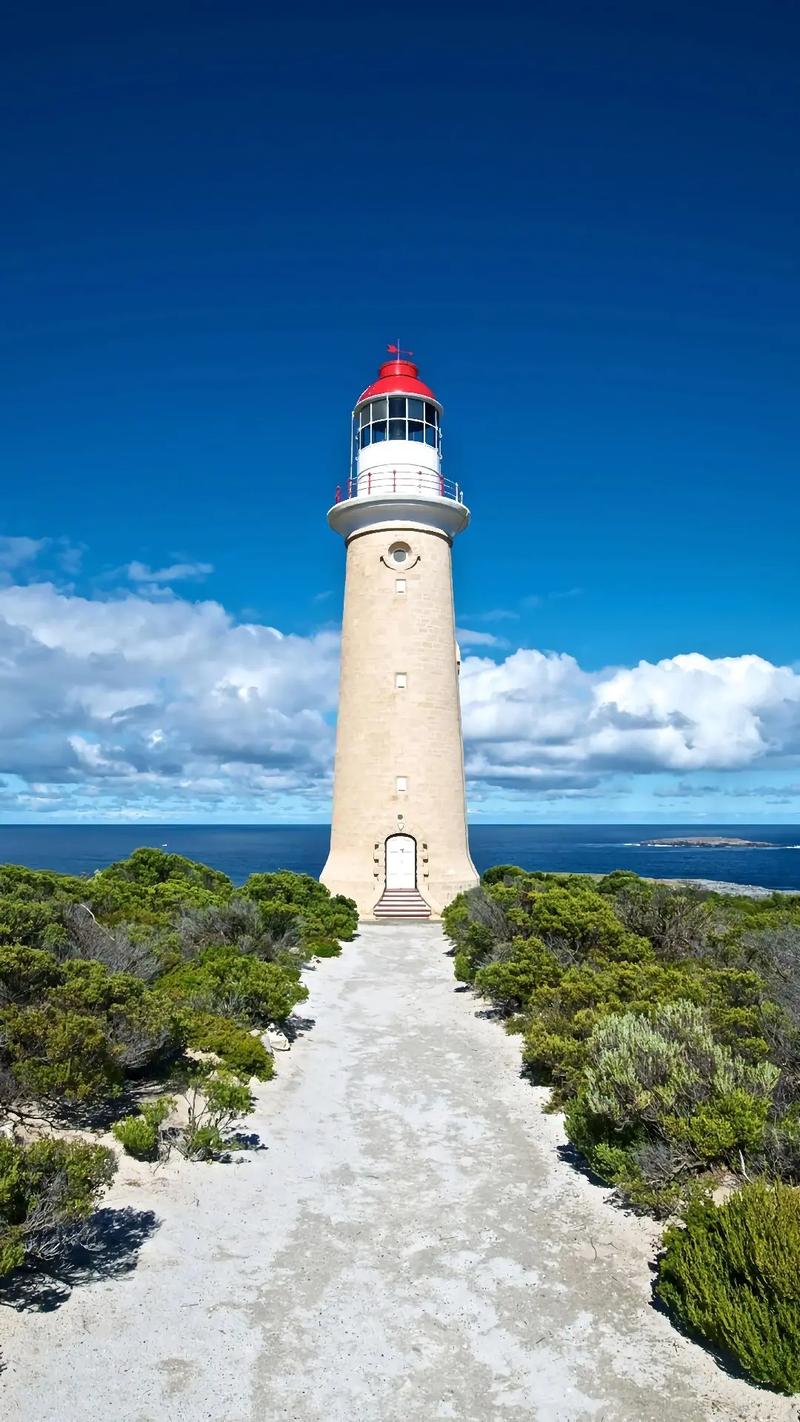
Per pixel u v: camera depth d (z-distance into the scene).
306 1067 16.20
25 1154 9.02
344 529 39.84
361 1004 21.22
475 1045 17.72
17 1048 11.75
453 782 38.00
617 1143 11.41
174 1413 6.93
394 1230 10.04
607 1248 9.64
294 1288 8.77
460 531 41.00
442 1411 7.03
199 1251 9.42
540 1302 8.57
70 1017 12.05
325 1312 8.36
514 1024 18.52
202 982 18.12
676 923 23.47
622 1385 7.34
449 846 37.25
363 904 36.00
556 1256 9.46
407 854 36.69
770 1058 12.61
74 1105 12.51
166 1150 11.84
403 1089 15.01
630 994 16.59
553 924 22.19
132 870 34.53
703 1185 9.96
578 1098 12.42
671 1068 11.47
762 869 124.62
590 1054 13.00
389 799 36.72
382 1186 11.21
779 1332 7.27
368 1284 8.87
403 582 38.00
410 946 29.66
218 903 29.08
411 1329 8.11
